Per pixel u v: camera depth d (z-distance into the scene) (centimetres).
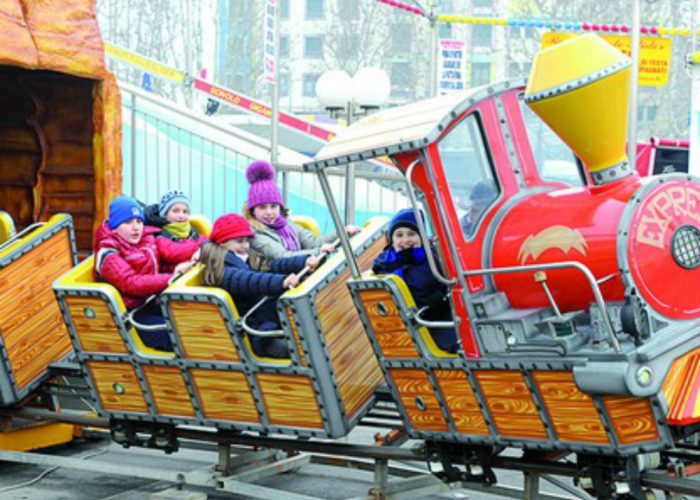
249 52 4606
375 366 780
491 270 623
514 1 4147
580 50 608
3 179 1094
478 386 647
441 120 633
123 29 4719
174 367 801
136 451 1010
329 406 735
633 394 563
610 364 570
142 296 840
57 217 959
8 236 979
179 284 794
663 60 1608
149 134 1515
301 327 722
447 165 643
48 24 952
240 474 816
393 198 1625
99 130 1016
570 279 610
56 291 846
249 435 812
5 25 908
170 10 4528
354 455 758
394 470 827
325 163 679
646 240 586
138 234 865
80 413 993
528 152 681
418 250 716
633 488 616
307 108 5006
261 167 907
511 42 4244
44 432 985
